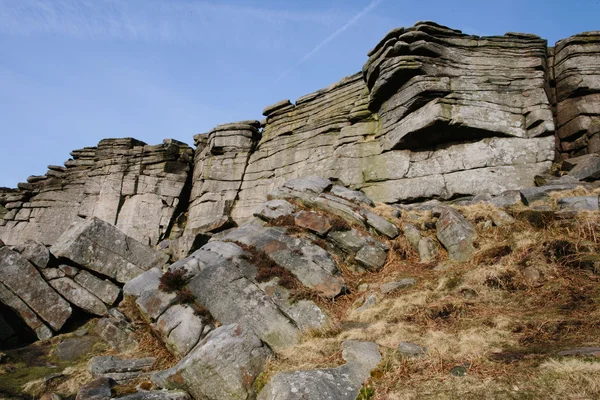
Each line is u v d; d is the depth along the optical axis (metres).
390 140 17.75
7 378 8.19
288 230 10.41
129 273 11.40
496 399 4.10
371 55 18.48
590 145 14.90
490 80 16.45
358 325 7.10
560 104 16.58
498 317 6.05
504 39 17.19
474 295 7.11
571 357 4.41
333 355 5.89
